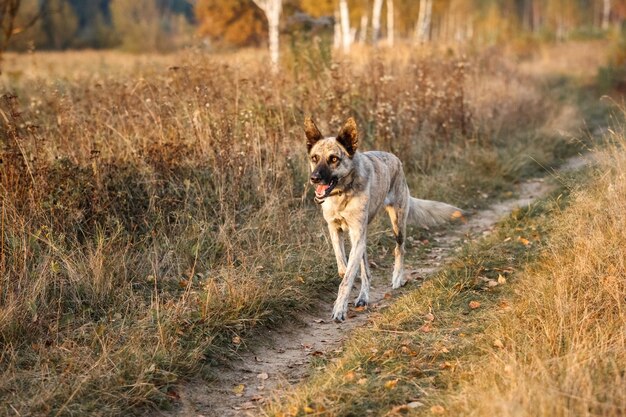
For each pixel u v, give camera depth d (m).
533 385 4.18
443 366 5.14
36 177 7.19
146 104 9.52
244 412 4.98
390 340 5.73
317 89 11.09
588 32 41.91
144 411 4.92
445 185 10.69
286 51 13.18
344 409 4.58
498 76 18.58
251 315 6.32
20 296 5.77
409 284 7.56
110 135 8.88
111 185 7.74
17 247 6.36
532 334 5.23
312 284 7.26
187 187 7.95
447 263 7.87
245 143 8.84
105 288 6.29
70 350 5.34
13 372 5.00
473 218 10.17
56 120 9.71
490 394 4.22
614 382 4.19
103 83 11.78
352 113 10.95
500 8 53.09
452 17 47.22
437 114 12.85
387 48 17.94
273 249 7.64
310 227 8.30
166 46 46.81
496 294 6.63
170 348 5.50
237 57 13.43
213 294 6.34
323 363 5.66
